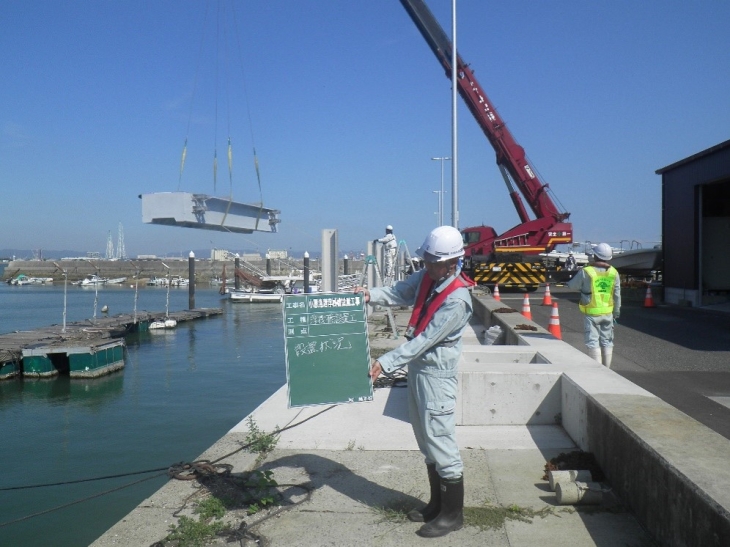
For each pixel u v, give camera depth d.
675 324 16.03
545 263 31.62
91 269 101.31
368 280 15.33
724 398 8.04
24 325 36.69
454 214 23.61
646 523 3.90
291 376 4.27
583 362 6.87
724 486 3.20
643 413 4.61
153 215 7.18
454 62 23.17
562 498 4.32
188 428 14.97
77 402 17.92
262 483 4.67
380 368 3.75
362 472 5.08
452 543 3.83
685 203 21.41
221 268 96.62
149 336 32.72
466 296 3.86
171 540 3.91
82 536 8.66
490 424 6.36
